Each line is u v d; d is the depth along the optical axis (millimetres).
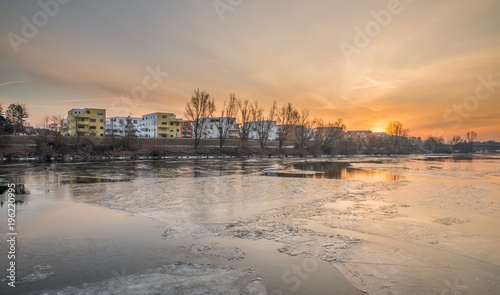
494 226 13945
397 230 13297
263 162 58969
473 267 9500
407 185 27484
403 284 8352
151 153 66500
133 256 10234
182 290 7980
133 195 20781
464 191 24031
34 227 13406
